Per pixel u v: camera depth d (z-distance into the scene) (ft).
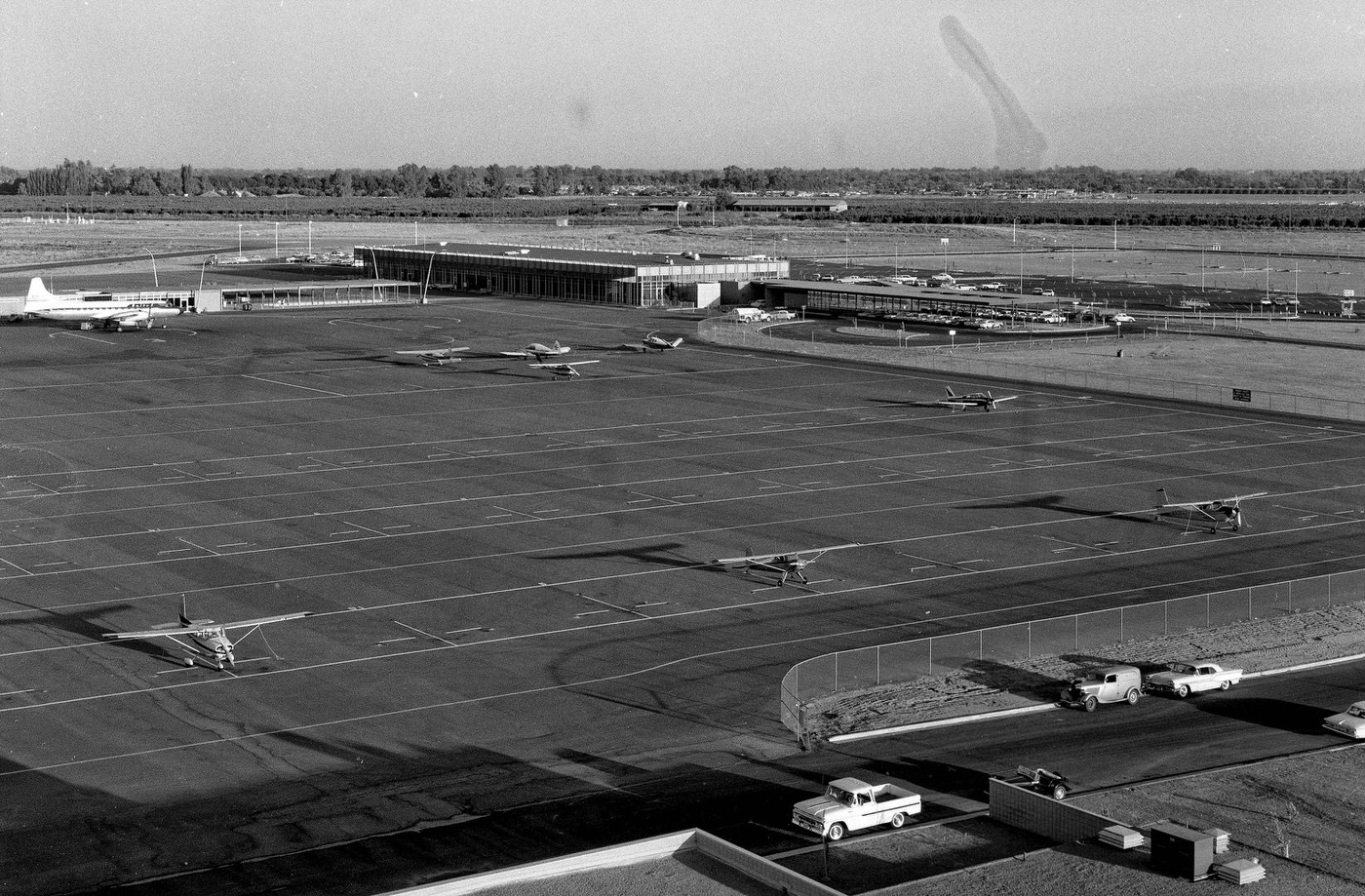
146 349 571.28
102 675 218.59
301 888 148.97
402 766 184.24
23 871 153.69
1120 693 211.20
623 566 278.87
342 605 252.62
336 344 595.06
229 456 372.79
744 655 229.66
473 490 339.36
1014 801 163.02
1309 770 181.47
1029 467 373.40
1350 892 143.33
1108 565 283.79
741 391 490.08
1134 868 147.64
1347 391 495.00
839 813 161.07
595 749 190.60
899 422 435.53
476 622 244.83
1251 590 256.52
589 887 139.33
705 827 164.25
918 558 287.28
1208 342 629.51
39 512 313.73
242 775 181.16
